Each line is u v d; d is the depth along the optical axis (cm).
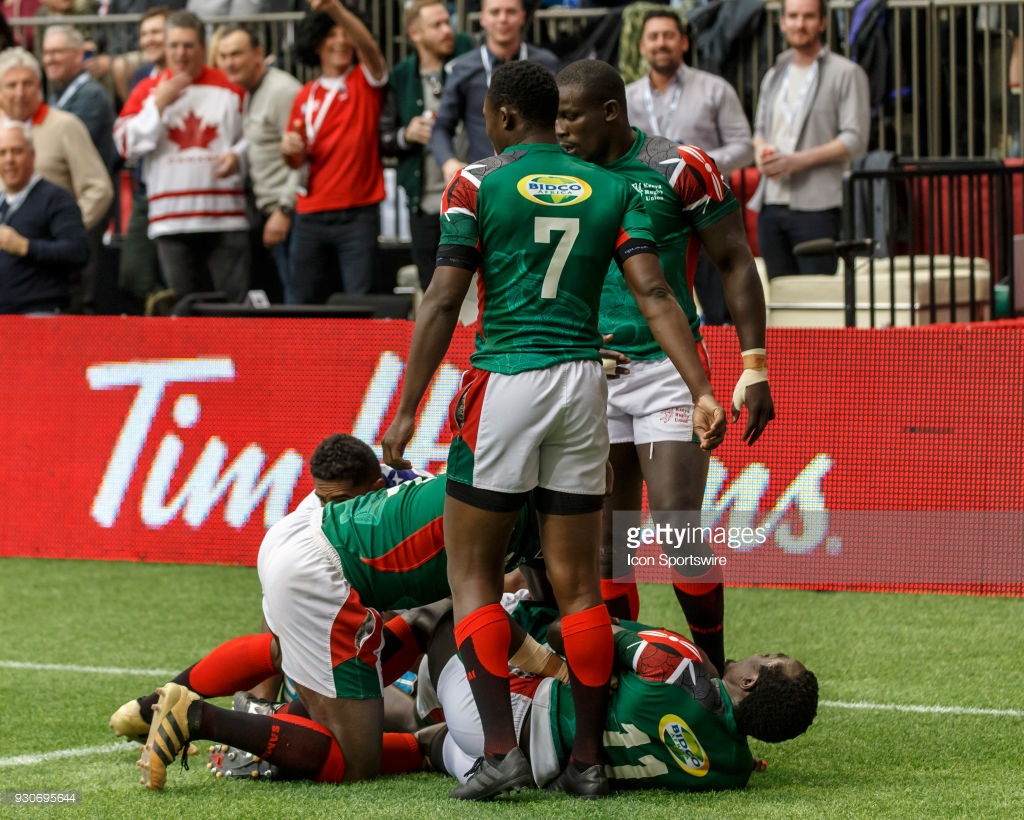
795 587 2570
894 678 1972
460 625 1374
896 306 3069
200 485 2814
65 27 3803
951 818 1298
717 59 3716
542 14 3862
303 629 1451
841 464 2544
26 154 3225
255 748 1433
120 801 1379
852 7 3684
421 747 1541
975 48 3728
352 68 3328
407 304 3138
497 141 1419
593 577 1388
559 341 1354
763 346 1609
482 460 1356
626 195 1393
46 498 2908
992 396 2481
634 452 1717
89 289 3800
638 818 1280
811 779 1485
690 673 1399
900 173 2906
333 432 2734
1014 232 3447
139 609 2483
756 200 3347
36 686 1992
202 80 3447
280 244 3597
